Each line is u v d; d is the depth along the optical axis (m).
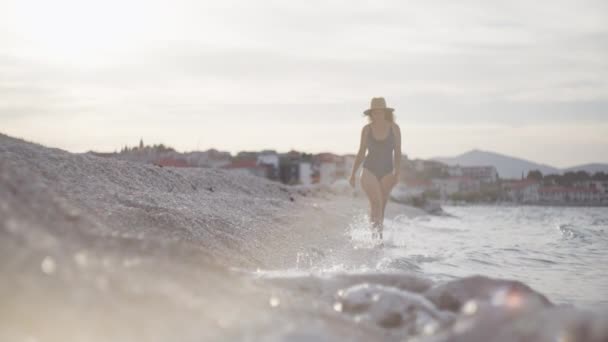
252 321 2.06
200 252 3.07
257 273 3.53
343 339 2.06
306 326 2.07
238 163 102.44
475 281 3.09
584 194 113.94
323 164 111.00
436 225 17.92
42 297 1.80
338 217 12.49
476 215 32.47
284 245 6.65
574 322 1.68
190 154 83.44
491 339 1.78
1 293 1.76
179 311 1.99
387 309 2.70
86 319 1.78
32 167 5.78
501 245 9.87
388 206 25.00
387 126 8.98
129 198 6.01
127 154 57.62
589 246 9.84
